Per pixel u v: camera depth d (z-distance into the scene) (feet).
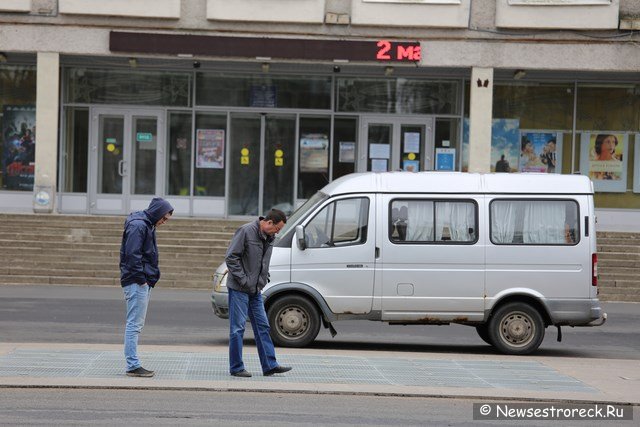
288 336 57.16
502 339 57.72
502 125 117.39
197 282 94.99
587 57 107.86
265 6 106.83
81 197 116.67
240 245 43.93
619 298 95.45
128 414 36.32
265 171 117.60
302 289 56.85
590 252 58.18
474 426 36.50
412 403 40.45
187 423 35.09
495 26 107.76
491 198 58.29
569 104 117.39
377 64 108.78
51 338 58.03
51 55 107.14
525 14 106.93
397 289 57.31
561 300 57.88
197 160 117.29
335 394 41.68
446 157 117.29
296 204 117.50
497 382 45.44
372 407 39.29
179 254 98.17
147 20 107.34
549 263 57.93
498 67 108.06
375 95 117.39
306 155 117.39
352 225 57.72
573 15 106.83
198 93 116.98
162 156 116.98
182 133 117.29
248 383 42.63
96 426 34.17
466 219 58.03
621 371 50.11
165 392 40.86
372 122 117.39
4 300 79.66
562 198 58.54
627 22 106.32
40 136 107.04
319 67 113.70
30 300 80.18
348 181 58.44
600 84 117.08
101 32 107.04
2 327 62.39
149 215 43.32
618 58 107.76
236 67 115.24
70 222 102.73
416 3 107.04
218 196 117.50
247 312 45.11
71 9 106.11
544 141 117.39
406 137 117.39
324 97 117.39
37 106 106.93
